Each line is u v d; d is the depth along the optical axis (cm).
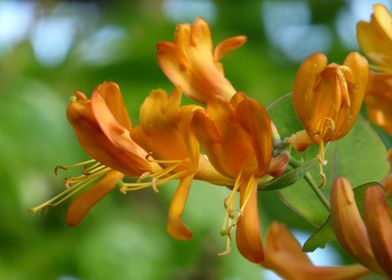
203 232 62
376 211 41
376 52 47
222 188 63
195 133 42
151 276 63
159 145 43
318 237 43
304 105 42
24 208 63
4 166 62
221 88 45
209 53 46
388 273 41
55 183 63
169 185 62
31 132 62
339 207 42
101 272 62
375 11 47
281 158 43
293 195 46
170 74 46
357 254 42
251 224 42
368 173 46
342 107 42
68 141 63
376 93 45
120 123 44
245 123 42
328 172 46
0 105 63
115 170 44
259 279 63
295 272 48
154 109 43
